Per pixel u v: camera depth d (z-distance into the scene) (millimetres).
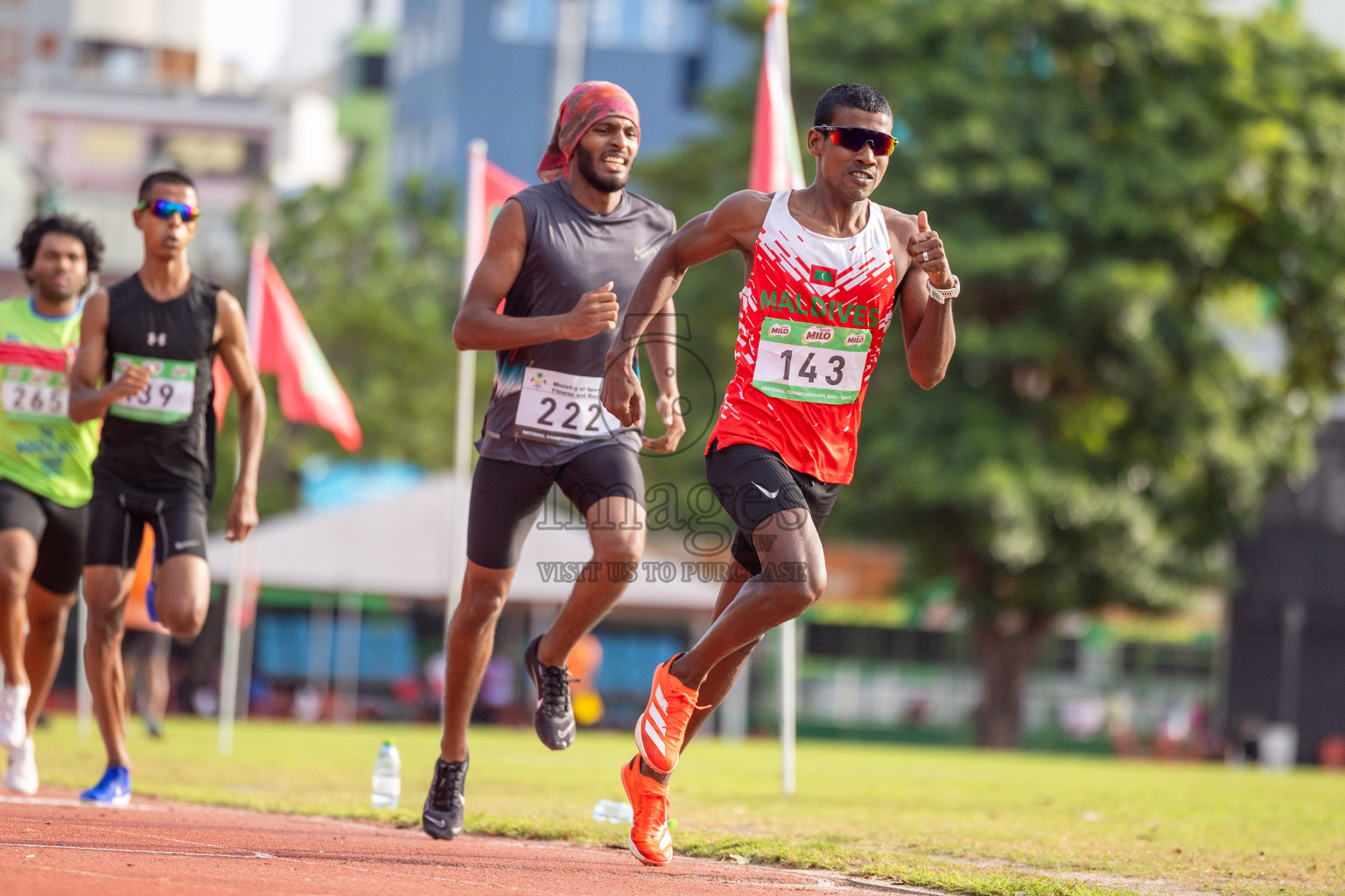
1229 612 116562
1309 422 97000
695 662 15406
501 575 17562
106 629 20156
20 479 21797
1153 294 86375
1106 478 90188
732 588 16531
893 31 91625
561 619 17719
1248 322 98812
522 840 18281
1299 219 94125
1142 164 89375
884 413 90062
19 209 168250
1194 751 106688
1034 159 88875
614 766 38812
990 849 18062
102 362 20094
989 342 86062
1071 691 117438
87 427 22203
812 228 15508
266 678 92750
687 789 28578
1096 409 90688
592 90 17266
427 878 13438
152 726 47406
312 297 137750
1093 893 14234
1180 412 90062
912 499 89125
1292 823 24609
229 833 16859
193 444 20359
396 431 127438
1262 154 91312
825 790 30125
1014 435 87562
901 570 100938
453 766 17922
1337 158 94562
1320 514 114562
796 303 15453
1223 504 95125
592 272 17328
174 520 19953
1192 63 92875
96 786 20484
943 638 117312
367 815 20188
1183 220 89250
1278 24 98688
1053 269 86625
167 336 20125
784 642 29453
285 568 82438
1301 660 114562
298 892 11852
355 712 92875
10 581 20906
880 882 15211
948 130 88000
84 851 13891
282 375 41500
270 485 124688
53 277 21922
